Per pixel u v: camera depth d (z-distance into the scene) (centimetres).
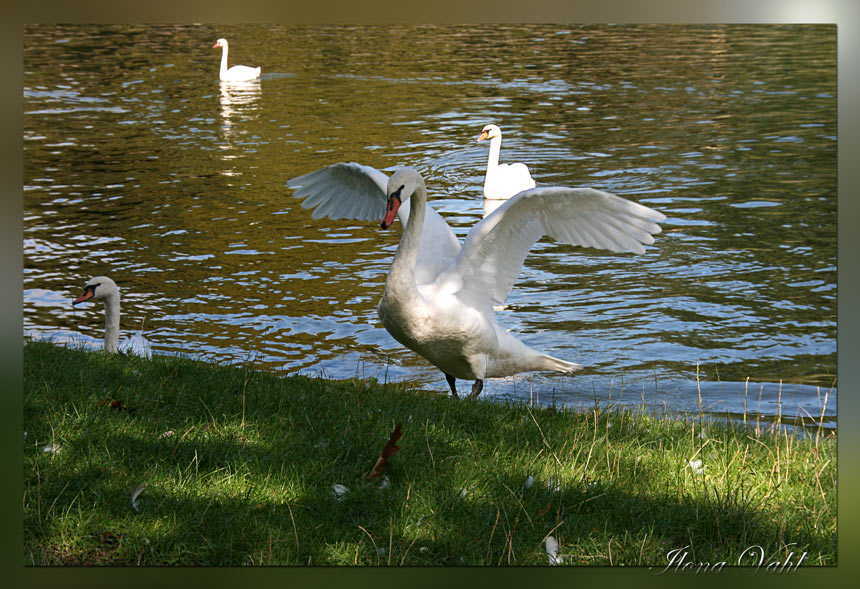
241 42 3534
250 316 1062
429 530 514
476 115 2267
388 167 1778
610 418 683
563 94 2484
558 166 1766
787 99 2298
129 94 2564
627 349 970
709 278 1183
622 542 507
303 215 1471
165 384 689
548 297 1128
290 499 534
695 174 1673
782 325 1032
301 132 2088
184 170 1744
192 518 512
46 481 535
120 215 1462
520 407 695
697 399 841
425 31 3703
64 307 1102
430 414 659
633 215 670
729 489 548
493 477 566
